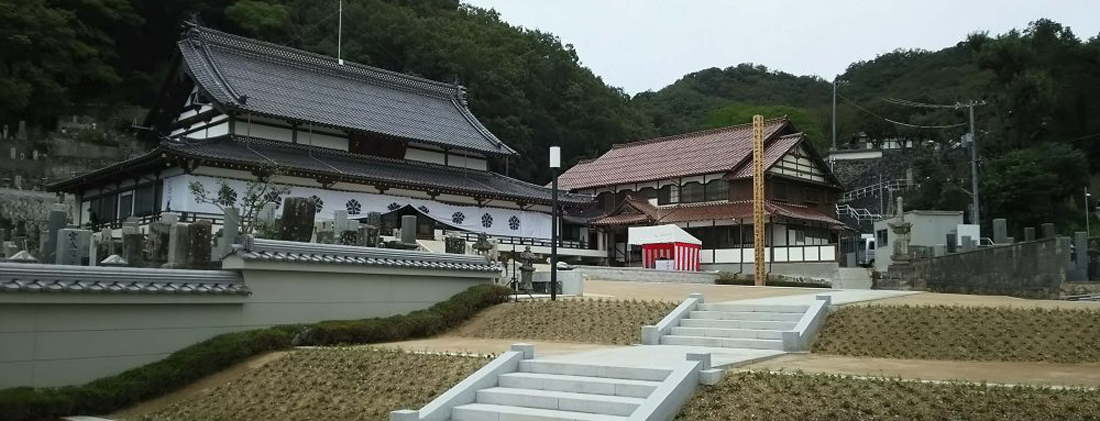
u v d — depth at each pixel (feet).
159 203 119.34
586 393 36.73
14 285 41.14
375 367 44.50
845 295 74.18
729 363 41.39
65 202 150.61
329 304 58.70
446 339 60.49
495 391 37.55
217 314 51.67
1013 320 52.80
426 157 152.46
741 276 137.90
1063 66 235.40
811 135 336.29
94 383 43.65
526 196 154.20
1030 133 232.12
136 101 225.97
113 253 73.92
